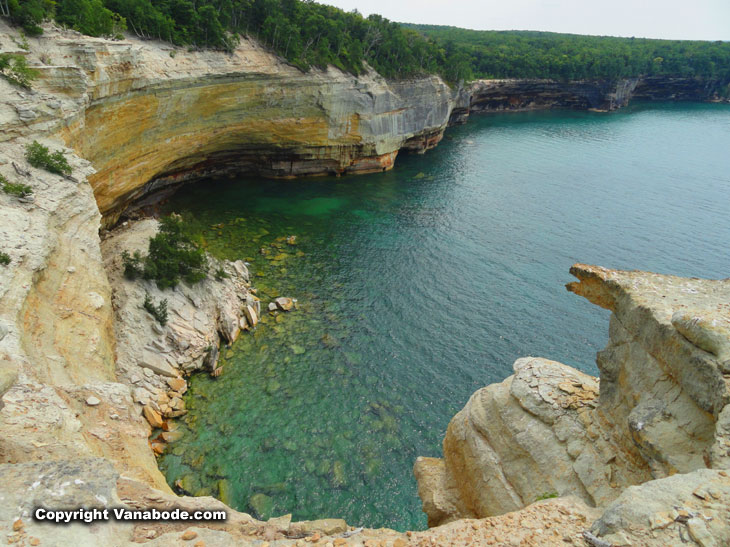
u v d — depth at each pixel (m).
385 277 50.12
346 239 58.50
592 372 37.88
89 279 27.47
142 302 34.44
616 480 14.43
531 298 47.44
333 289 47.09
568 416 16.78
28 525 9.09
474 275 51.38
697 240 59.59
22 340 18.52
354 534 12.98
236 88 60.84
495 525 11.83
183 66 52.88
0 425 13.82
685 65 175.88
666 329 13.33
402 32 97.38
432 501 21.39
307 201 69.50
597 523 10.53
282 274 48.97
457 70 106.38
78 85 36.34
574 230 62.91
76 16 43.56
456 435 21.05
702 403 12.09
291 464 28.06
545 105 164.50
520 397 18.17
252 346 37.56
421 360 37.97
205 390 32.69
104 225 49.47
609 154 101.19
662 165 92.81
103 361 23.67
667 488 10.08
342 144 78.06
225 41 59.19
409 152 98.38
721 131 124.44
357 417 31.86
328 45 75.12
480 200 73.56
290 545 11.35
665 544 9.05
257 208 65.31
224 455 28.08
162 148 54.97
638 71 168.25
